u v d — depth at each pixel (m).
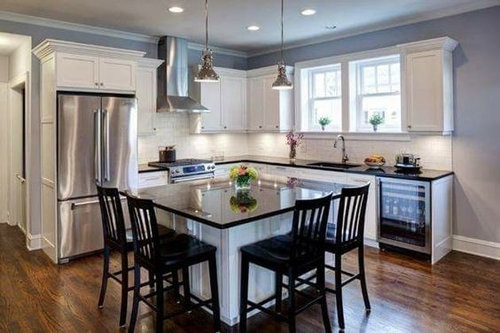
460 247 4.35
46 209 4.34
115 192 2.72
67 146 4.01
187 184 3.72
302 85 5.86
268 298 2.86
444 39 4.00
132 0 3.86
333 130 5.64
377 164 4.74
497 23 3.98
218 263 2.78
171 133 5.88
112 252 4.36
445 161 4.42
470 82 4.18
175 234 2.95
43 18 4.39
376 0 3.94
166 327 2.74
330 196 2.54
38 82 4.44
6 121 5.72
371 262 3.96
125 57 4.41
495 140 4.06
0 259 4.18
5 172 5.80
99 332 2.67
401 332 2.63
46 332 2.68
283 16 4.46
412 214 4.05
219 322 2.65
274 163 5.57
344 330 2.66
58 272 3.78
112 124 4.27
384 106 5.04
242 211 2.57
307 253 2.47
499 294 3.20
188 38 5.51
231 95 6.18
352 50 5.24
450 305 3.01
